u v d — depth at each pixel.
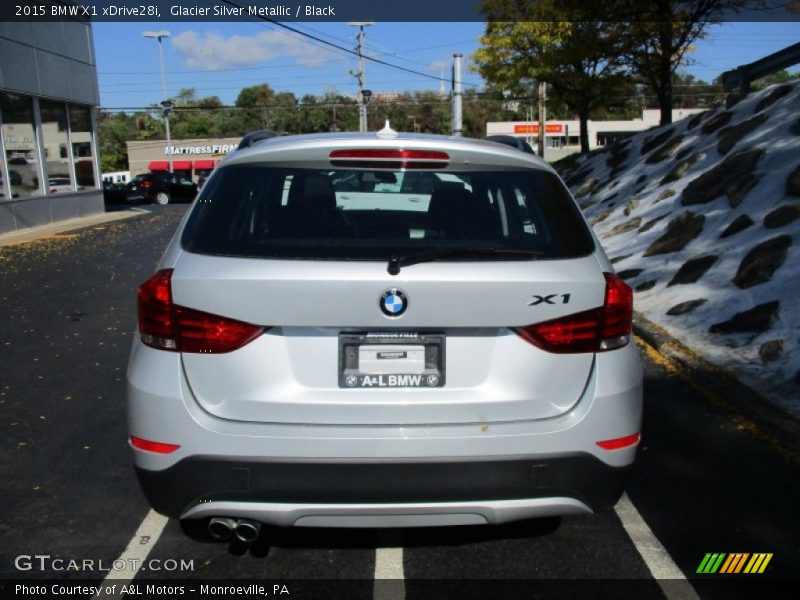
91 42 22.50
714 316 6.60
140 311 2.86
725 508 3.78
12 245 14.56
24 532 3.54
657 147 13.91
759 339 5.96
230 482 2.71
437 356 2.76
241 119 91.12
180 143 67.62
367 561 3.30
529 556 3.34
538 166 3.28
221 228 2.87
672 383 5.65
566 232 2.99
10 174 17.88
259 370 2.71
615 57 19.58
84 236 16.33
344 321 2.66
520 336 2.77
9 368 6.20
